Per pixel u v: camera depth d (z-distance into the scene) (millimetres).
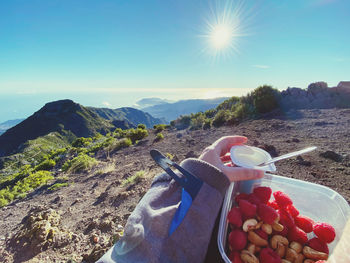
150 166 4773
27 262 1877
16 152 73562
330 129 4996
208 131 7977
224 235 486
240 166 542
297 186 665
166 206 475
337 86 8977
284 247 446
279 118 7379
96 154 9797
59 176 7090
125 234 462
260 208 467
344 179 2377
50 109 124938
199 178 466
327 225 468
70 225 2551
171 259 401
